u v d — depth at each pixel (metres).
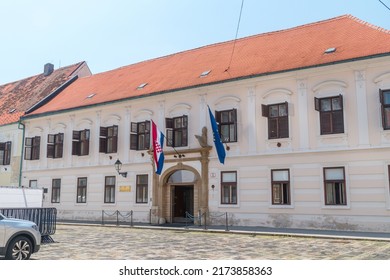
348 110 19.84
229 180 23.12
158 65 31.83
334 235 17.27
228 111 23.62
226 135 23.59
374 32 21.45
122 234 19.38
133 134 26.95
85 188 29.34
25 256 10.97
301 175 20.73
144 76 30.81
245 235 18.53
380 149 18.84
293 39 25.22
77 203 29.41
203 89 24.45
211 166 23.75
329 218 19.72
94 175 28.89
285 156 21.31
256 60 24.55
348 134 19.70
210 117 22.97
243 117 22.94
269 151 21.81
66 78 38.03
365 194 18.98
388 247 14.26
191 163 24.41
